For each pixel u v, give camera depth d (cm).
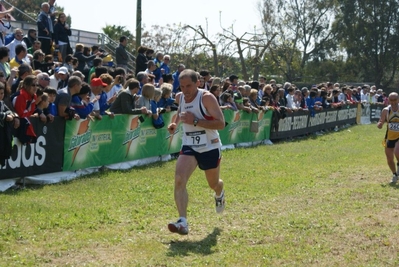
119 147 998
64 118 856
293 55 3775
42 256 496
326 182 941
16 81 855
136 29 1848
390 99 931
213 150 598
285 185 896
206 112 586
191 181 885
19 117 771
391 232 621
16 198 709
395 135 935
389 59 4656
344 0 4622
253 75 2558
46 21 1324
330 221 660
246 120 1452
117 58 1445
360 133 2033
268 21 3772
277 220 661
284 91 1694
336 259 525
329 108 2095
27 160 797
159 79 1323
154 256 509
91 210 668
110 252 518
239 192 821
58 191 777
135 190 805
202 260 502
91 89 952
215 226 628
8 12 1145
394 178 938
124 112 1005
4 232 555
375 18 4616
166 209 695
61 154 863
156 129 1102
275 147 1465
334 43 4731
